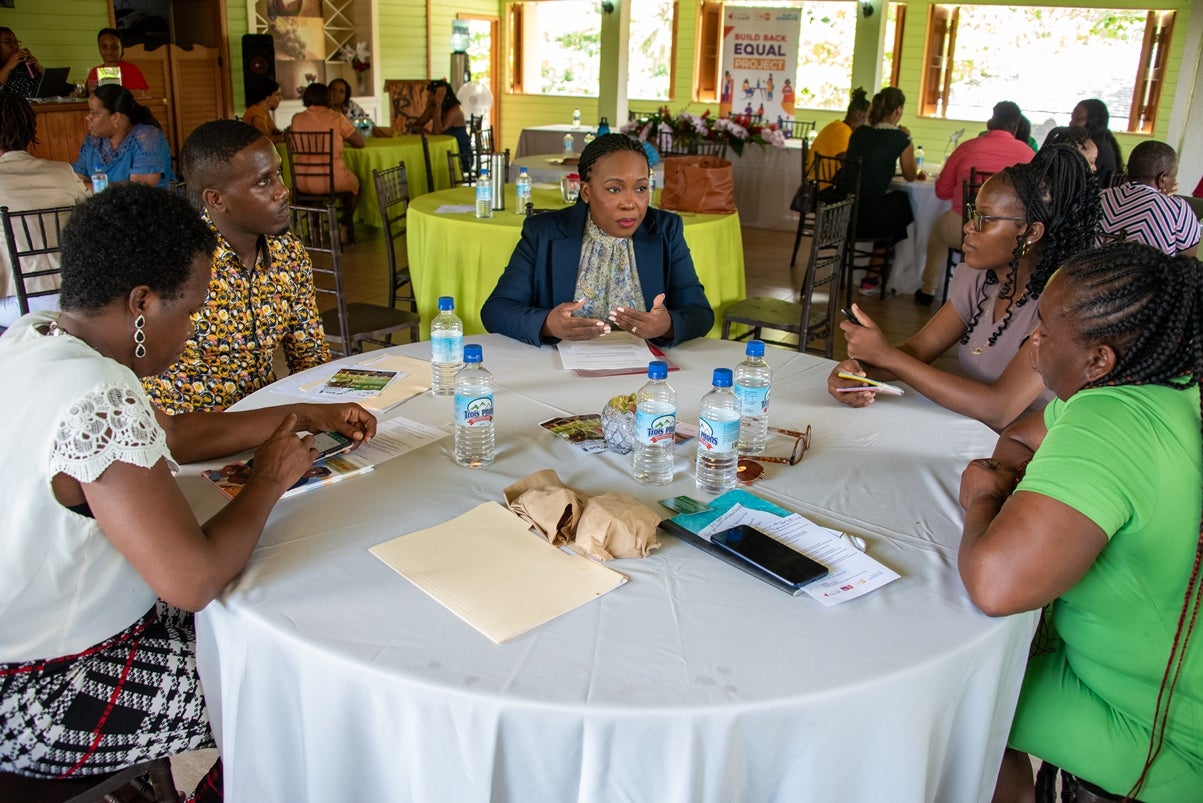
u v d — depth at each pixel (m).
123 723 1.30
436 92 8.40
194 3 8.17
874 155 5.83
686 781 1.02
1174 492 1.16
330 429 1.66
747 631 1.14
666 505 1.45
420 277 4.01
